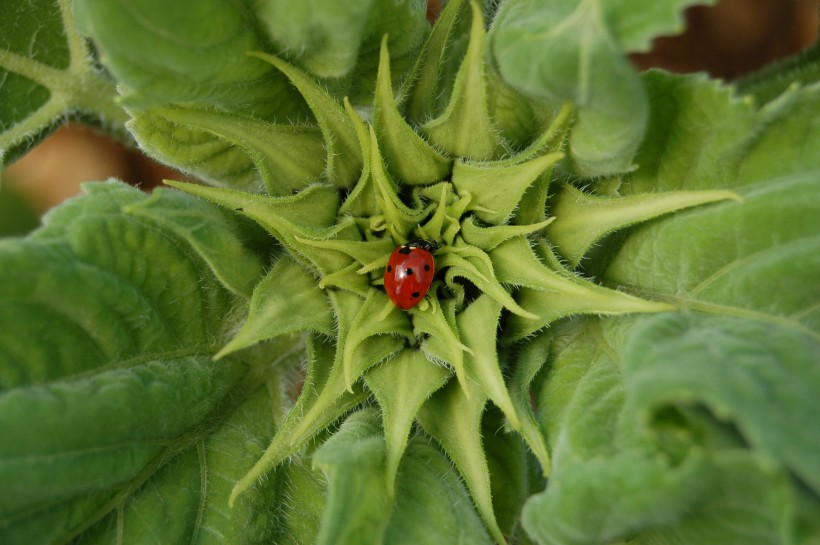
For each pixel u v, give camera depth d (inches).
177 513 6.6
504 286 6.3
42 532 6.2
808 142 6.2
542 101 6.2
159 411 6.5
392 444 6.2
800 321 6.1
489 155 6.4
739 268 6.2
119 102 6.1
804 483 5.2
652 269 6.5
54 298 6.2
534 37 5.9
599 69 5.6
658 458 5.4
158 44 6.0
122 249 6.5
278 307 6.4
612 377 6.3
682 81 6.3
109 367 6.5
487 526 6.4
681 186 6.5
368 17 6.5
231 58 6.3
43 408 6.1
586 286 6.1
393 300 6.2
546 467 6.1
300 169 6.5
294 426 6.4
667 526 5.8
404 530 6.1
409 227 6.4
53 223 6.3
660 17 5.6
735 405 5.2
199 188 6.2
